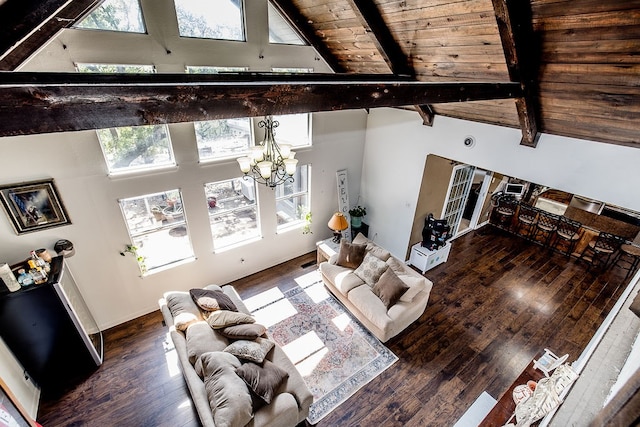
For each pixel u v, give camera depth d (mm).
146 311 4695
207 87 1387
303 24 4145
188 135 4098
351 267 4926
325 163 5785
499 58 2822
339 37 4012
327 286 5086
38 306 3229
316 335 4398
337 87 1845
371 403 3557
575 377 1837
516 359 4137
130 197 3975
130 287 4422
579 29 2170
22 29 1585
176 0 3465
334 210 6395
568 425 1333
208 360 3045
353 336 4398
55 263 3527
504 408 2648
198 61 3771
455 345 4309
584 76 2514
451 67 3316
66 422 3299
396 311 4117
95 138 3525
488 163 4234
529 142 3662
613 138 3008
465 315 4832
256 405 2883
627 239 6266
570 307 5051
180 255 4922
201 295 3893
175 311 3748
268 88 1575
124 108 1250
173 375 3820
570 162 3412
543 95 2984
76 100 1150
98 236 3926
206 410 2771
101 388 3641
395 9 2971
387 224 6273
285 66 4477
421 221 5945
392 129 5559
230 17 3863
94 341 3902
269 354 3422
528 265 6129
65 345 3545
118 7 3172
